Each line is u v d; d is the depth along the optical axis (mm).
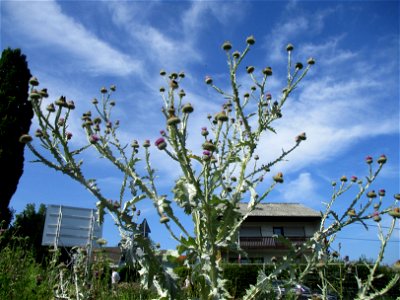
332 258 4035
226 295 2557
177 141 2957
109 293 5777
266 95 3643
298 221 33438
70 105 3072
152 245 2541
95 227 6312
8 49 18266
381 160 3201
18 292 5672
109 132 3631
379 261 2881
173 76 3855
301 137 3121
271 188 2832
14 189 15992
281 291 2916
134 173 3135
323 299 3543
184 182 2715
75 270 4098
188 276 3617
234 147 3131
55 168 2500
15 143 16438
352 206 3107
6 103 17000
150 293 3824
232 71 3119
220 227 2658
